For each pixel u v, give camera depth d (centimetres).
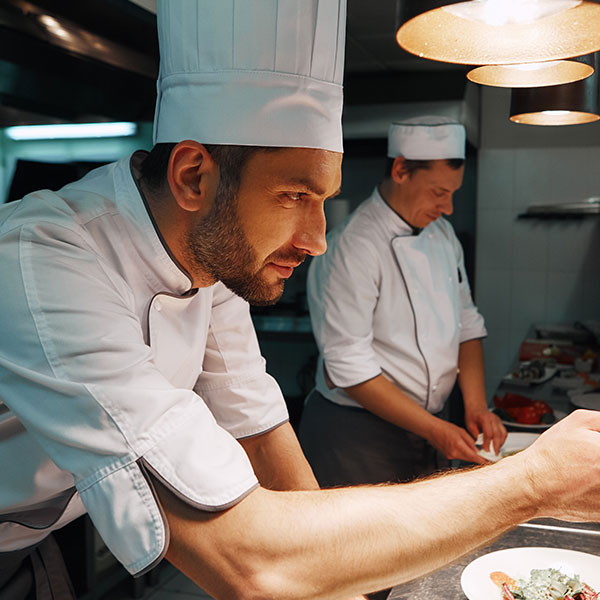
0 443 78
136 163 87
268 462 106
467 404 192
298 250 75
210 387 106
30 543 93
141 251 81
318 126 70
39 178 262
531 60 71
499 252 412
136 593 244
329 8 71
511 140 403
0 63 148
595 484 67
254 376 106
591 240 397
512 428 179
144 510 62
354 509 64
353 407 188
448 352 191
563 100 99
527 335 384
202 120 71
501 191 408
